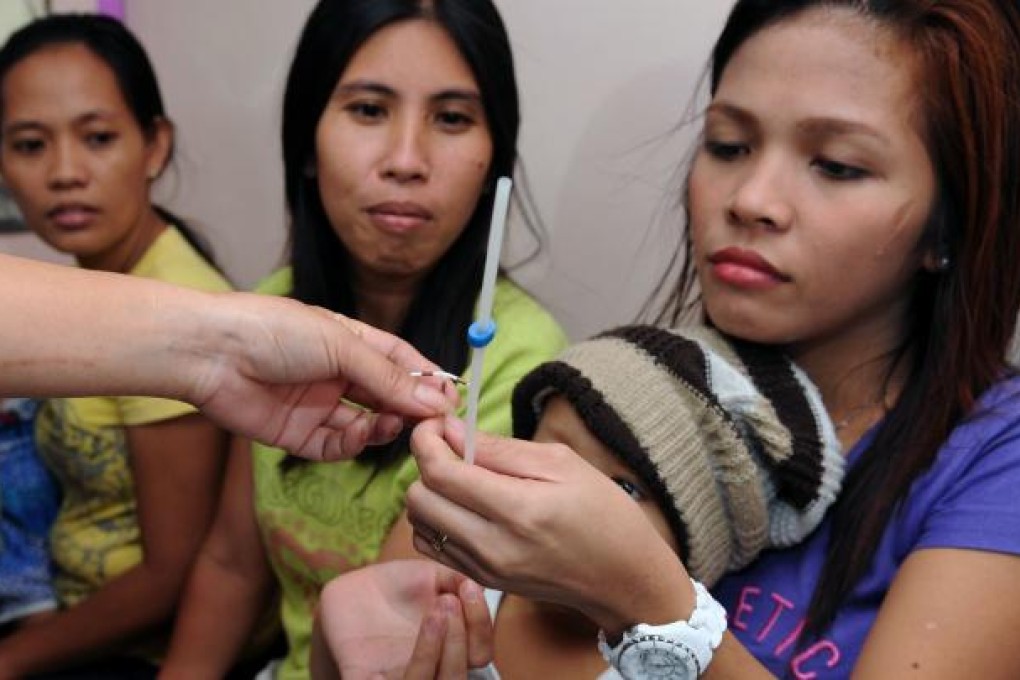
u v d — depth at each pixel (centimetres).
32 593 137
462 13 101
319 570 105
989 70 73
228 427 72
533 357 100
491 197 109
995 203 75
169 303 67
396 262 105
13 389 64
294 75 108
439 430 63
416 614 79
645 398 71
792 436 74
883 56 72
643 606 62
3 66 129
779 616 78
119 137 129
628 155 129
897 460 77
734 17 81
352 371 69
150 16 163
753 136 77
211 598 118
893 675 66
